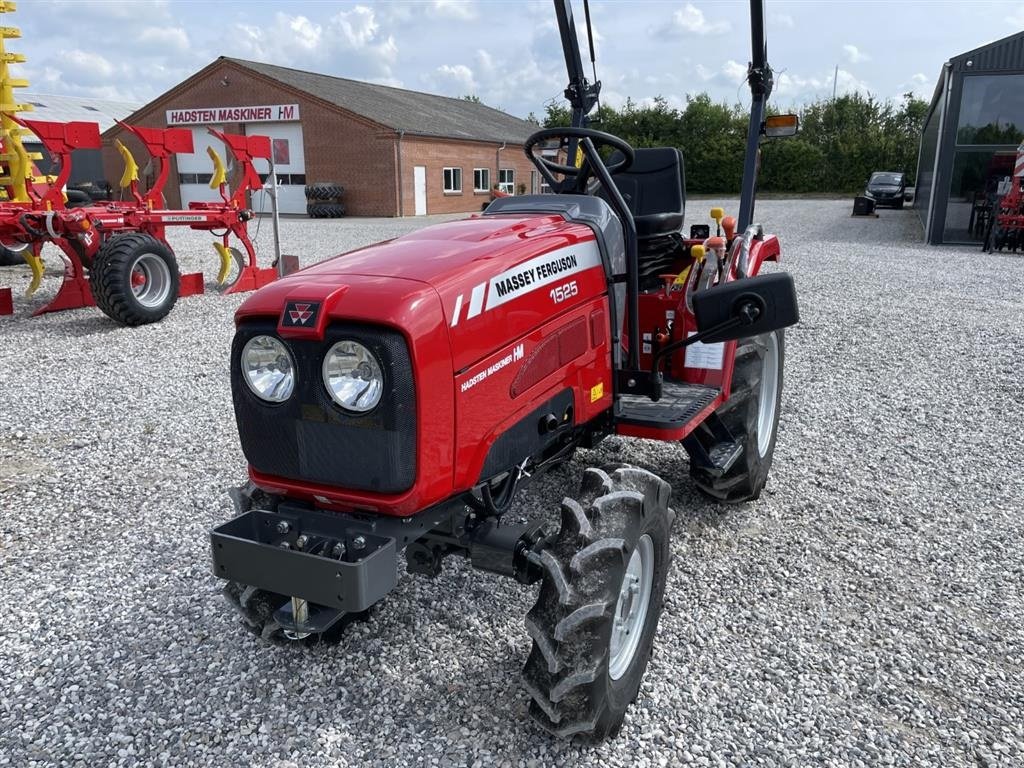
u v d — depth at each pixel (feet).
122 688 8.70
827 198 113.70
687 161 119.14
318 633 8.80
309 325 6.59
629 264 9.32
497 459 7.79
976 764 7.61
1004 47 48.65
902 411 17.84
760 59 13.05
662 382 11.07
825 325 26.61
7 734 8.02
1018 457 15.12
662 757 7.66
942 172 51.65
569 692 7.08
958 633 9.66
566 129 9.28
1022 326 26.30
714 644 9.39
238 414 7.36
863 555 11.46
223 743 7.87
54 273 37.42
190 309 29.22
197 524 12.41
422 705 8.36
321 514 7.25
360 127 81.92
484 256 7.64
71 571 11.09
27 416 17.40
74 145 27.76
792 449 15.51
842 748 7.79
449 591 10.48
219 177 32.09
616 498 7.51
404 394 6.57
